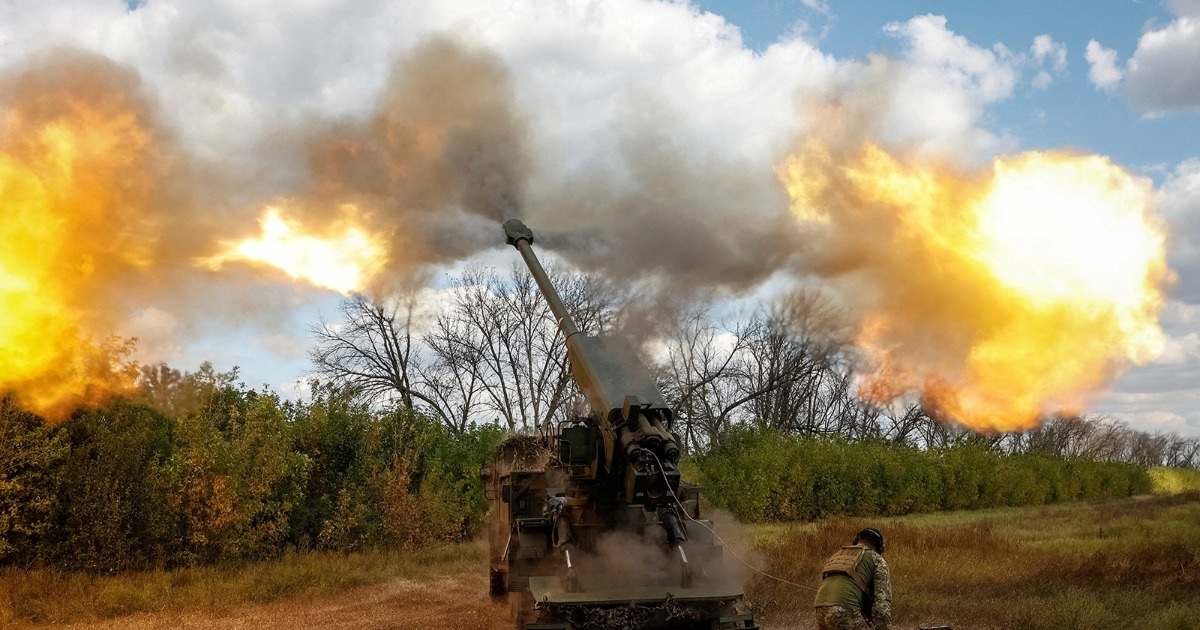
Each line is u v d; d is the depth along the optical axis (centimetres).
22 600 1345
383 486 2184
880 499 3538
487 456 2483
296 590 1523
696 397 3772
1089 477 4772
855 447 3650
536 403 3631
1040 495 4325
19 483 1518
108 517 1605
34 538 1555
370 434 2255
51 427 1558
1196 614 1045
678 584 982
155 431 1778
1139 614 1088
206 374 1730
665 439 943
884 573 717
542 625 920
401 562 1880
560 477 1116
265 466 1844
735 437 3453
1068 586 1272
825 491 3372
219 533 1745
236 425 1880
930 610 1154
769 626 1127
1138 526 2331
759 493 3148
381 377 3538
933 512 3753
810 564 1541
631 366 1048
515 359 3675
